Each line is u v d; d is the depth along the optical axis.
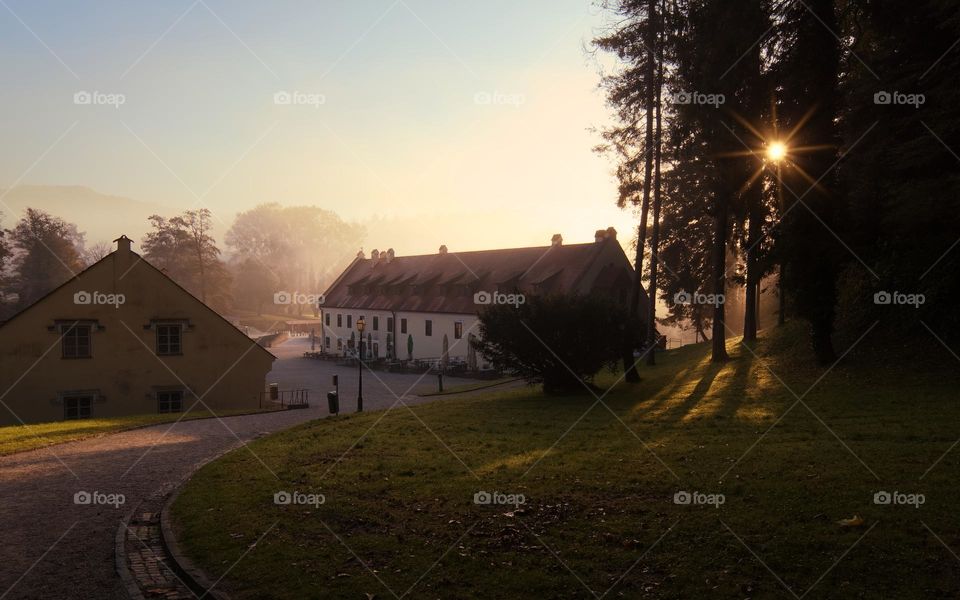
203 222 102.00
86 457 16.50
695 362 32.94
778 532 8.49
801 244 22.36
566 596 7.16
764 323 55.72
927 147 18.66
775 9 23.27
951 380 18.11
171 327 35.53
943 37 19.50
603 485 11.09
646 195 29.92
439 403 27.30
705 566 7.71
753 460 12.09
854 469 10.89
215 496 11.64
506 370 26.95
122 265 34.59
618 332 25.91
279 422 24.75
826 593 6.95
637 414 19.52
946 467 10.65
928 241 19.98
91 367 33.88
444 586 7.51
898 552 7.71
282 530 9.63
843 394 18.61
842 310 26.94
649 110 29.62
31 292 90.38
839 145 22.55
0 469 15.05
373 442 16.66
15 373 32.47
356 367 63.22
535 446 15.09
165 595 7.80
